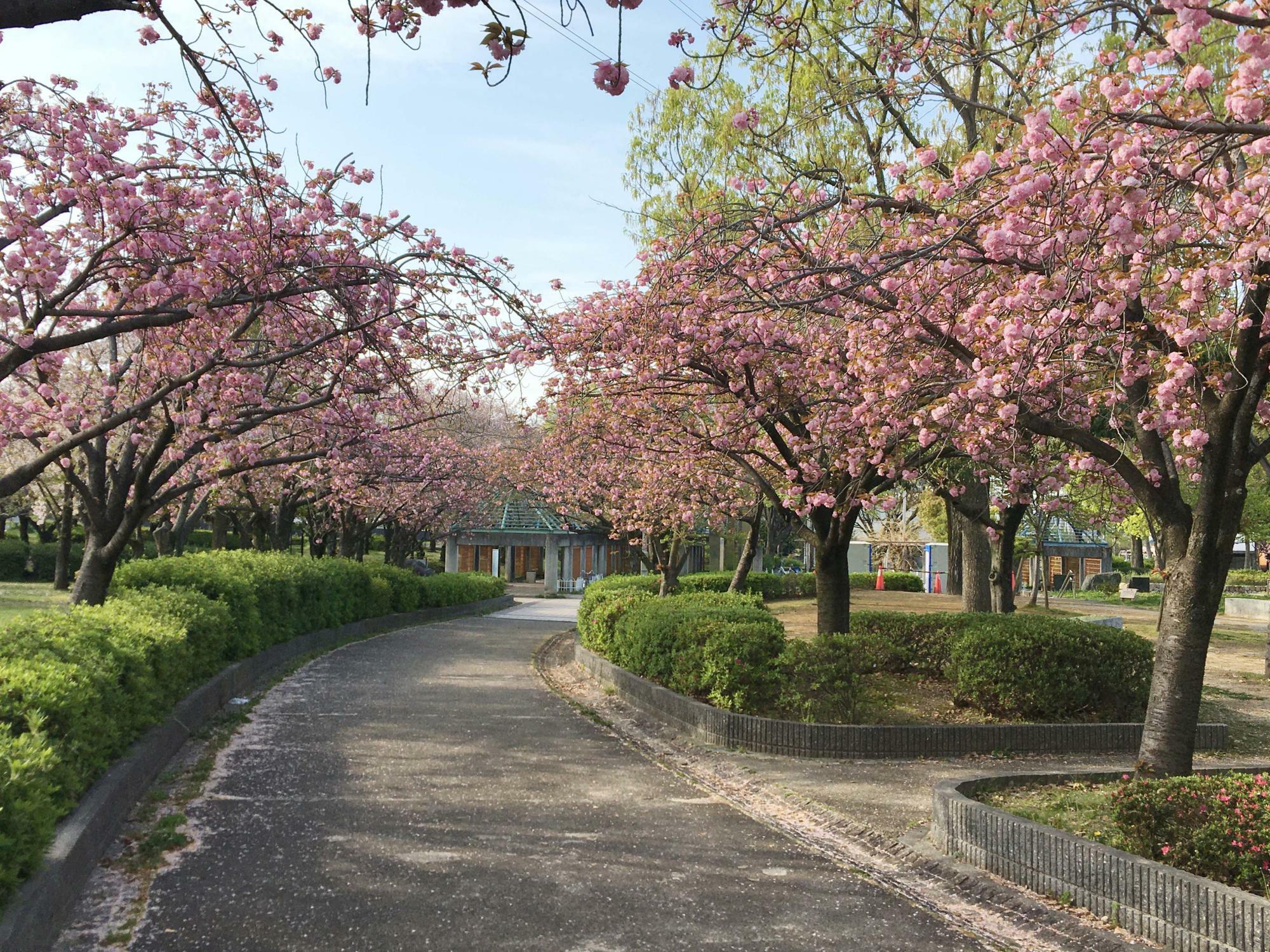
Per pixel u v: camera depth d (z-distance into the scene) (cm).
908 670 1147
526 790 689
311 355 964
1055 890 478
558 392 1166
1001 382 630
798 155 1131
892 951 421
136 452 1169
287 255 759
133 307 782
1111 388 681
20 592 2473
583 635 1727
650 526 2020
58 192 660
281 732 867
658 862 536
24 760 430
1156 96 494
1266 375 588
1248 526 2736
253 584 1282
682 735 956
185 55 484
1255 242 527
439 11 354
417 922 434
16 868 379
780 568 4453
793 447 1077
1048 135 527
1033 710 938
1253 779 481
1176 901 418
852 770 794
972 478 1516
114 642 683
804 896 489
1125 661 948
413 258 763
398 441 2041
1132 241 515
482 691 1200
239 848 530
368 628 2039
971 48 742
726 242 838
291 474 1875
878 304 734
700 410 1265
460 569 4856
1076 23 588
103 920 425
